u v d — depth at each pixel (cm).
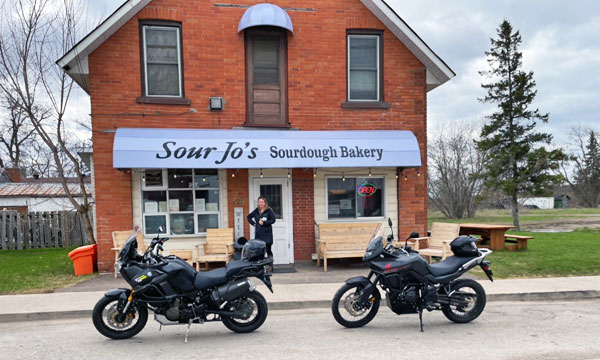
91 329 571
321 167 921
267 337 531
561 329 559
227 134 933
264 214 884
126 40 928
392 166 956
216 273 538
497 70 2505
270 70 1002
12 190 2127
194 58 959
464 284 585
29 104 1130
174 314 505
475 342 506
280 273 891
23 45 1109
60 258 1174
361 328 569
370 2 1007
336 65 1020
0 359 457
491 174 2519
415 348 485
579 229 2100
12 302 671
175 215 965
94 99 912
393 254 570
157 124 944
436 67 1052
